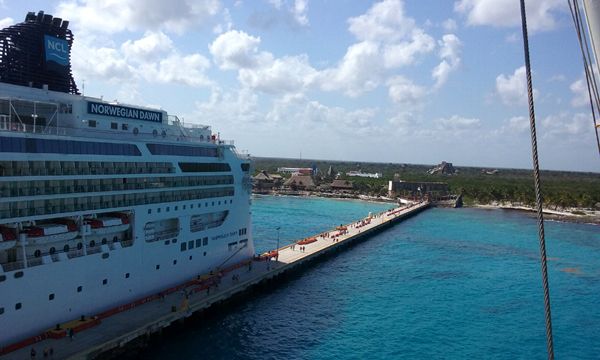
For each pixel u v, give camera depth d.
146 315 57.84
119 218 59.19
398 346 62.56
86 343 48.66
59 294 51.03
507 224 184.88
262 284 82.25
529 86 15.58
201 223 75.56
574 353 62.72
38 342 48.16
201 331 63.44
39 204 49.53
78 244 55.06
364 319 72.06
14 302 46.59
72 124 59.41
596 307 81.81
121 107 64.69
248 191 86.94
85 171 54.34
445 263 112.25
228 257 82.12
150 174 62.97
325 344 62.06
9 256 49.12
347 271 101.88
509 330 69.75
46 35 61.78
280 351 59.22
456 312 76.94
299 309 75.12
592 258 122.00
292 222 173.25
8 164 46.56
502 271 105.50
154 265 64.19
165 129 72.31
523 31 15.64
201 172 72.75
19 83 59.09
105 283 56.69
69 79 65.75
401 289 89.19
